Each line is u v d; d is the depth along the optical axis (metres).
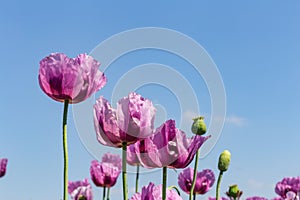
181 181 1.93
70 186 2.02
